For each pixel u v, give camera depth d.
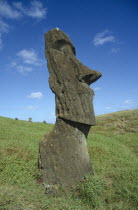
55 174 6.56
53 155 6.65
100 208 5.48
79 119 6.49
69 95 6.57
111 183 6.69
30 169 7.23
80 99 6.58
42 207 5.02
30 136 14.01
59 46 6.94
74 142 6.61
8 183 6.25
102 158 10.22
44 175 6.67
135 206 5.57
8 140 11.66
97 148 11.84
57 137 6.69
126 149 14.20
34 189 6.03
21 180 6.54
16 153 8.69
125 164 9.61
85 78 6.74
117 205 5.57
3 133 13.96
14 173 6.88
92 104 6.86
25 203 5.05
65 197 5.98
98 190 5.98
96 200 5.66
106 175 7.34
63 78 6.65
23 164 7.68
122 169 7.89
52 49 6.85
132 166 9.21
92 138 16.33
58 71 6.70
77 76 6.66
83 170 6.59
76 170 6.52
